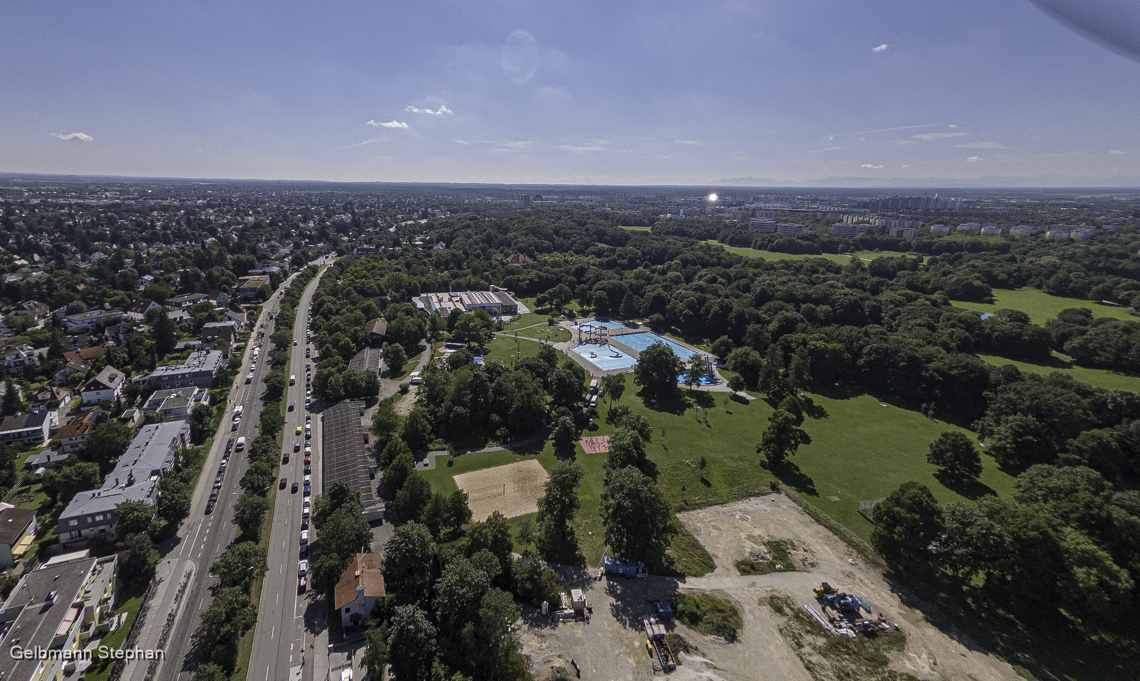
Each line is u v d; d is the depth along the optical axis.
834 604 89.31
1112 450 121.38
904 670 77.94
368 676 76.56
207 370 172.62
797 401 158.00
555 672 77.25
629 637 84.25
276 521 111.81
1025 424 132.00
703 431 154.00
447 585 82.69
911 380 175.12
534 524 109.19
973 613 87.50
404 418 148.38
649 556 98.56
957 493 121.94
